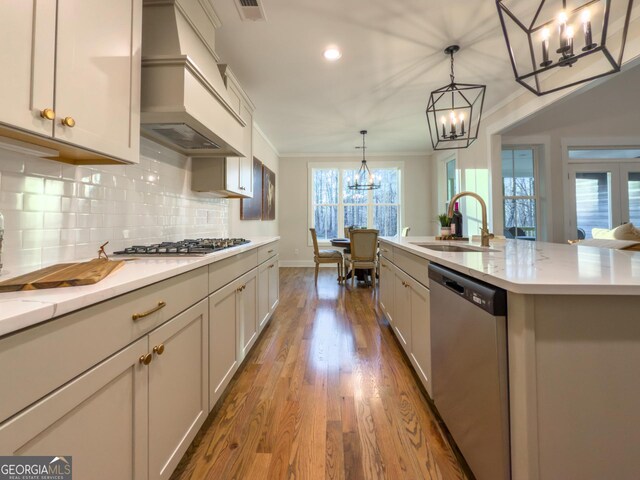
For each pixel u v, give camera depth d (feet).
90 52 3.48
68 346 2.24
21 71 2.70
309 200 22.88
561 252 5.26
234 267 6.05
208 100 5.72
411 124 15.76
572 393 2.70
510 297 2.91
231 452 4.37
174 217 7.36
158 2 5.08
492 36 8.32
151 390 3.27
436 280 4.72
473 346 3.47
